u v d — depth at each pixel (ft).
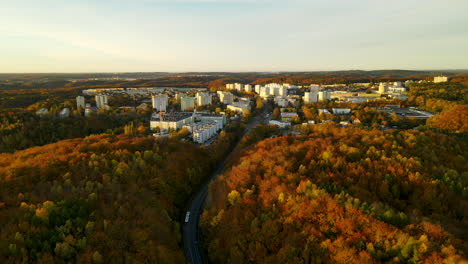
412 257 295.07
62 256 326.24
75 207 400.26
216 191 547.90
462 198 395.34
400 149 535.19
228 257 396.37
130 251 361.71
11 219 360.28
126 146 639.76
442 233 314.76
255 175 522.47
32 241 328.08
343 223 351.25
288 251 343.26
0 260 299.99
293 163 526.98
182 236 476.95
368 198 403.95
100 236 361.51
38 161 530.27
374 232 332.19
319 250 333.83
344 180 447.01
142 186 520.83
